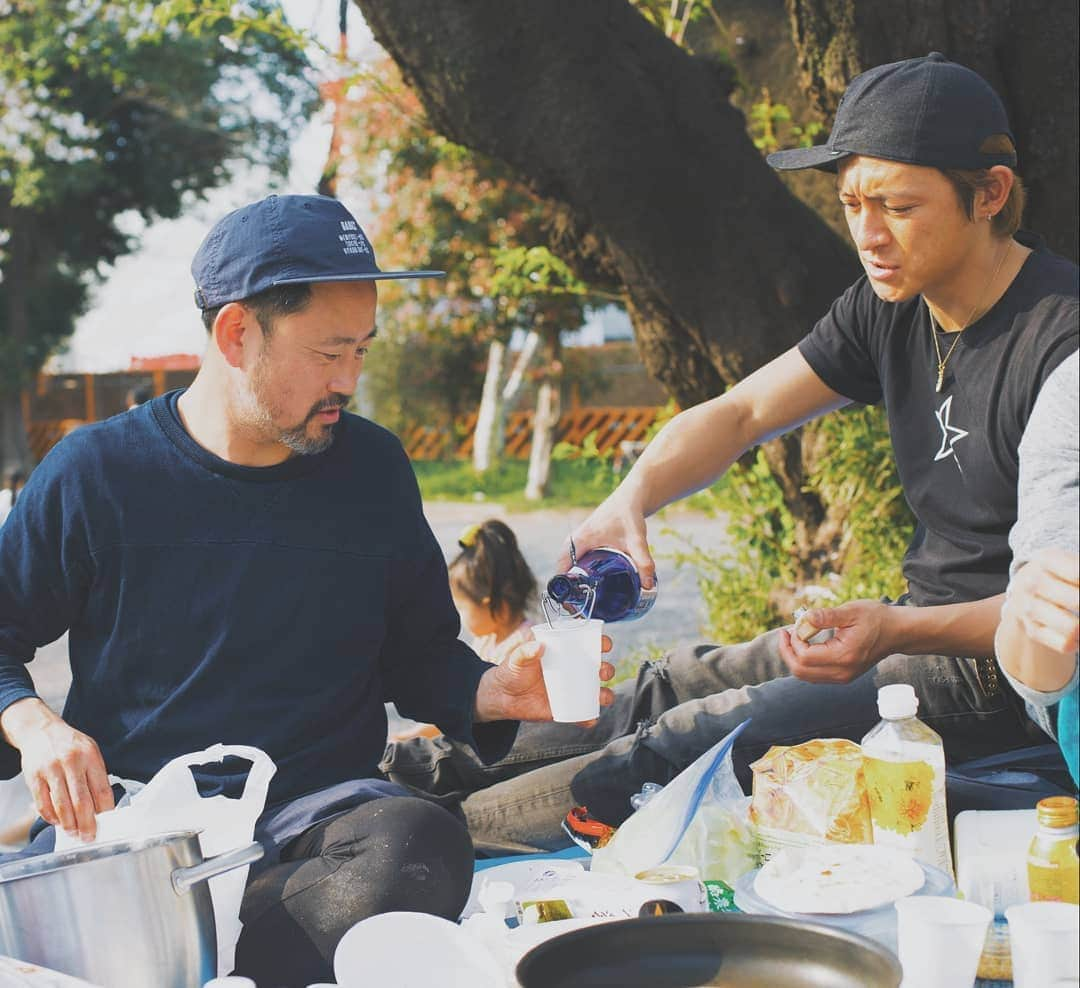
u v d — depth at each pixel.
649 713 3.25
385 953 2.21
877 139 2.49
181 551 2.61
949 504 2.79
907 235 2.54
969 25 4.12
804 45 4.31
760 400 3.14
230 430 2.62
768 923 1.98
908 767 2.41
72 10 22.75
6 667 2.57
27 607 2.64
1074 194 4.30
